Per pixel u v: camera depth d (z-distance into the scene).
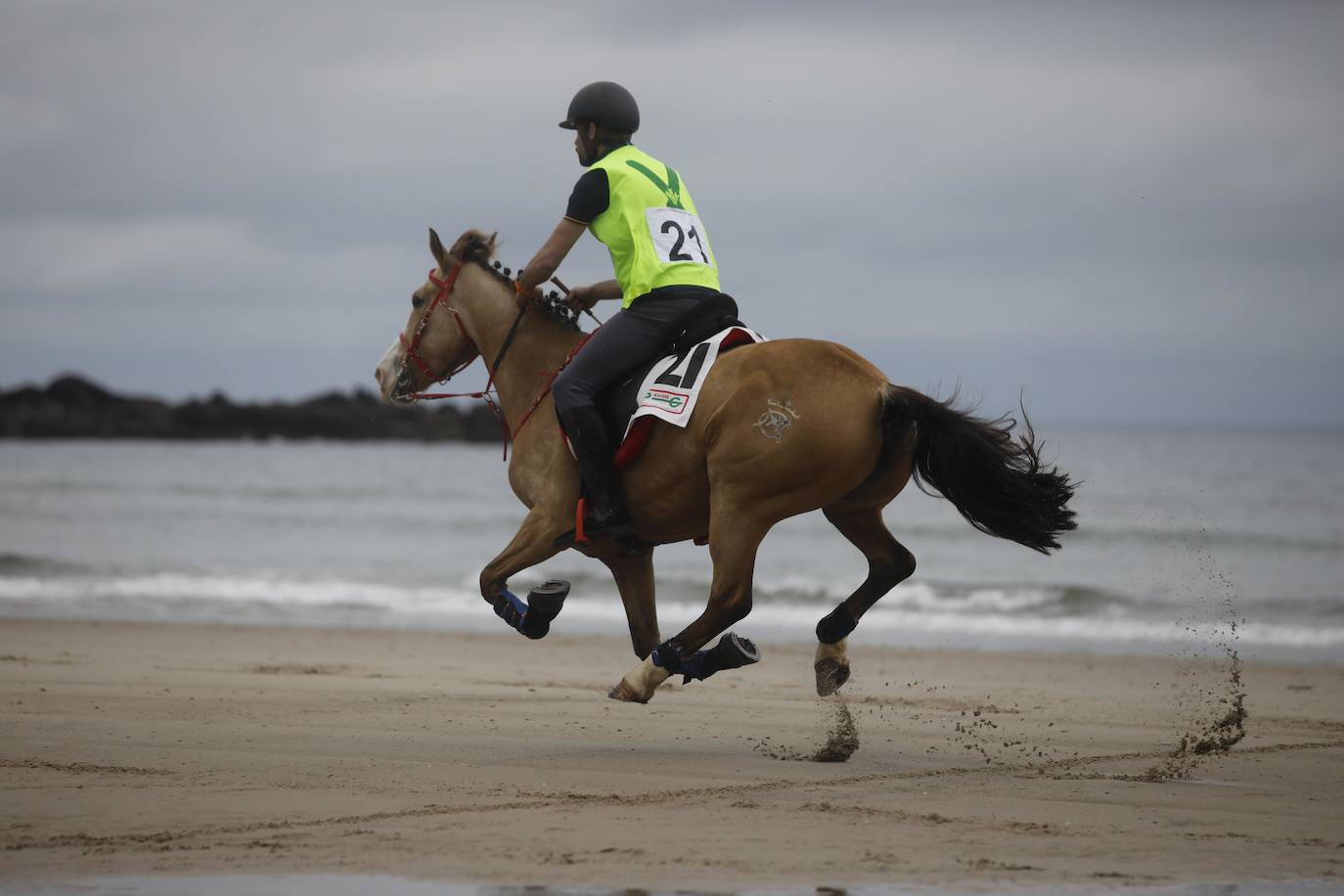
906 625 26.03
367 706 13.49
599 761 10.52
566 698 14.45
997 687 16.81
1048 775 10.23
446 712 13.19
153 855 7.66
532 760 10.53
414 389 12.15
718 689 15.89
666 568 35.19
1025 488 9.35
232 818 8.48
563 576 32.78
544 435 10.95
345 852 7.72
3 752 10.53
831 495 9.72
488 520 50.06
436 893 6.99
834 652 10.71
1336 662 20.56
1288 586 32.59
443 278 11.90
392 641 21.22
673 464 10.09
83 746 10.83
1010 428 9.67
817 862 7.57
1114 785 9.80
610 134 11.13
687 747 11.36
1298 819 8.75
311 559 37.34
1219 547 42.06
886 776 10.09
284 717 12.65
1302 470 88.38
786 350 9.83
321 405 130.50
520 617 10.73
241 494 61.28
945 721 13.37
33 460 91.19
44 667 16.39
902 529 48.22
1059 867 7.54
